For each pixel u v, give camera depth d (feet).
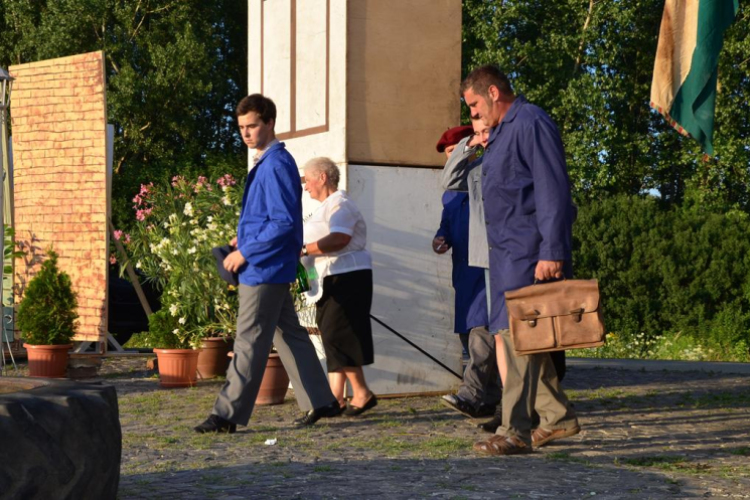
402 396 46.83
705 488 25.32
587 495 24.22
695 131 43.78
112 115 160.45
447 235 40.42
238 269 36.17
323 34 47.19
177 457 30.40
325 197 41.27
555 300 29.01
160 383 51.93
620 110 152.35
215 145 183.01
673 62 44.04
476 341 38.68
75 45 163.94
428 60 47.62
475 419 39.55
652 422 39.14
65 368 57.41
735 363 70.38
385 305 46.57
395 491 24.48
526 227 29.84
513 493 24.30
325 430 36.55
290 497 23.71
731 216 119.14
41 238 63.21
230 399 35.63
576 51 149.89
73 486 16.87
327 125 46.83
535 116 29.43
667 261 104.88
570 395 48.55
